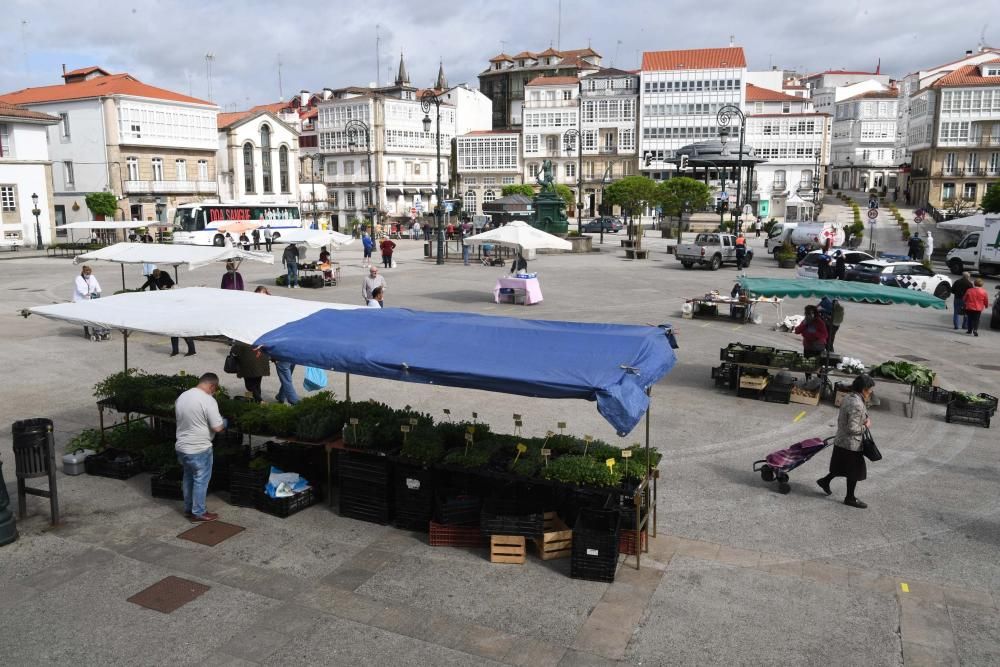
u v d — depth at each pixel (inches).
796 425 495.2
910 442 466.6
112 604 273.1
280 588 285.1
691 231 2566.4
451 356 313.6
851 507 365.7
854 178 4254.4
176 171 2773.1
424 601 277.0
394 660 241.8
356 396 554.6
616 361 300.4
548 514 315.6
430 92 3061.0
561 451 342.0
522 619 265.6
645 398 288.0
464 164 3954.2
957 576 299.3
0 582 287.4
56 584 286.7
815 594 283.7
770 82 4178.2
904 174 3484.3
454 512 318.0
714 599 279.6
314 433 355.6
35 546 316.8
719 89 3528.5
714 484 393.1
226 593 281.1
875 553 318.0
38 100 2630.4
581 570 292.4
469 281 1229.7
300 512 353.1
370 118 3708.2
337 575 295.1
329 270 1163.9
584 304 986.7
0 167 2049.7
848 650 248.5
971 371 650.8
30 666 236.7
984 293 813.2
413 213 3174.2
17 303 991.6
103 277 1293.1
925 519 352.8
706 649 248.5
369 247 1428.4
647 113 3627.0
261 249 2097.7
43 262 1649.9
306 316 370.9
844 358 565.0
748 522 347.6
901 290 559.5
